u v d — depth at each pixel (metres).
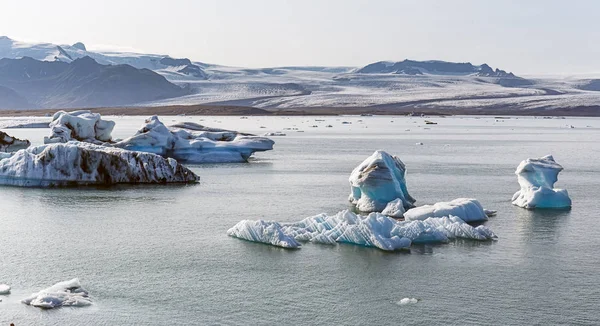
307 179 60.78
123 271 30.14
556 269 30.91
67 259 31.95
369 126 193.50
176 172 57.44
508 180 60.88
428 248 34.47
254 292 27.56
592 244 35.56
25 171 53.69
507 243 35.69
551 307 26.03
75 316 24.73
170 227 38.91
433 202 48.47
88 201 47.03
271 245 34.84
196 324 24.28
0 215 41.88
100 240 35.66
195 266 31.02
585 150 99.31
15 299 26.38
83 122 76.06
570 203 46.84
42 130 137.38
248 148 76.56
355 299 26.84
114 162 55.44
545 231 38.56
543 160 48.69
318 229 36.22
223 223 40.19
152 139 71.50
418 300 26.75
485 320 24.75
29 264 31.08
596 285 28.64
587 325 24.30
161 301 26.45
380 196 44.44
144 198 48.66
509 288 28.23
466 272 30.36
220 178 61.06
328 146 104.38
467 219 41.19
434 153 91.56
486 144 112.25
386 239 34.31
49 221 40.25
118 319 24.55
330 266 31.16
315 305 26.20
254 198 49.50
